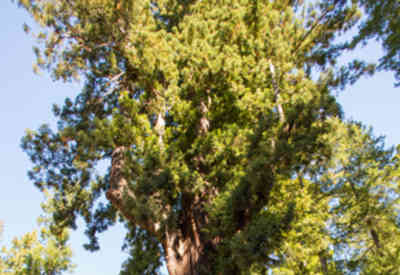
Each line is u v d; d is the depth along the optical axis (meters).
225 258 6.65
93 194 11.99
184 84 10.19
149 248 12.73
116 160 8.38
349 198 13.67
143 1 9.77
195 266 7.12
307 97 7.76
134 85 11.27
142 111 10.27
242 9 11.52
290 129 7.23
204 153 8.22
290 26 11.66
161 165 7.57
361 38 6.51
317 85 8.55
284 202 9.51
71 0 9.59
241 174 7.38
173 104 9.69
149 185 7.33
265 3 12.21
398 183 14.54
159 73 10.27
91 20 9.97
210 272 6.91
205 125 10.29
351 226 13.27
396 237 13.49
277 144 6.74
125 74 11.41
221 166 7.99
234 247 5.91
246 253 5.79
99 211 12.38
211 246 7.40
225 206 6.72
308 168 10.55
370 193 14.28
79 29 10.28
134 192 7.55
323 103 7.43
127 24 9.98
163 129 9.18
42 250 20.67
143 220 7.67
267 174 6.70
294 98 8.09
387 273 11.85
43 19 9.85
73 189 11.52
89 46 10.84
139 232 12.99
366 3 6.34
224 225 6.92
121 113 8.78
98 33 10.34
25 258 20.23
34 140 10.27
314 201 11.41
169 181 7.44
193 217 8.21
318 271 11.05
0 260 20.34
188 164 9.27
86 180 11.59
